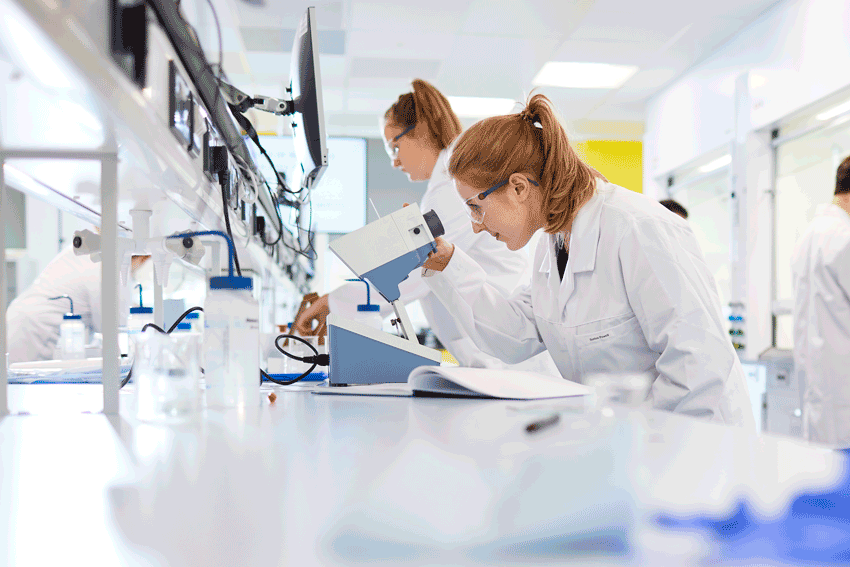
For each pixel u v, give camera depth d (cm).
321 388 119
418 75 527
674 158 536
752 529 35
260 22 417
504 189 134
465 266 156
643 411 79
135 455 55
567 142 134
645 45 463
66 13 46
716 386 113
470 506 39
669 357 117
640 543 33
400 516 37
